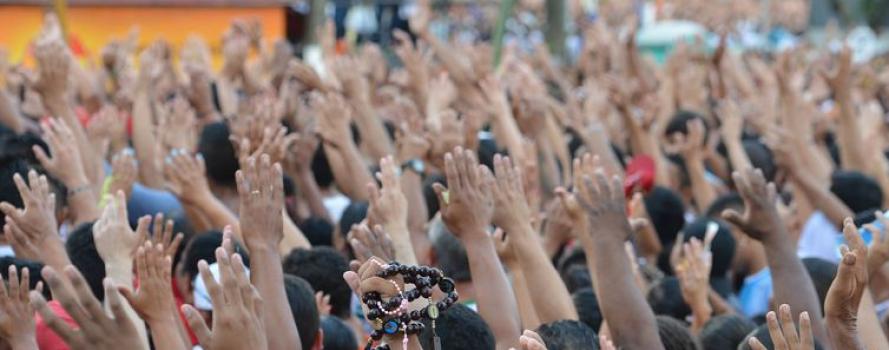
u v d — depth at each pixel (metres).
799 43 30.22
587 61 19.52
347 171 11.04
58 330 6.07
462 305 7.22
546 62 19.25
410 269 6.03
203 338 6.17
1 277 6.97
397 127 12.91
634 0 32.28
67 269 6.05
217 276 7.71
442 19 32.53
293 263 8.76
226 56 14.95
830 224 11.28
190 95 13.31
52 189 9.27
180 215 9.44
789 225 11.67
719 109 14.54
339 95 12.12
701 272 8.84
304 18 23.92
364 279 6.04
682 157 13.93
